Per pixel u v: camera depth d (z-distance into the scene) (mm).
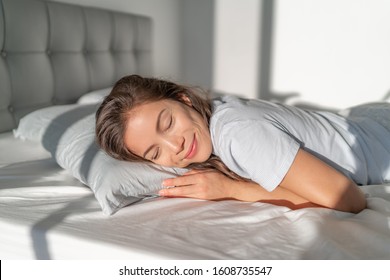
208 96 939
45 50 1427
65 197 862
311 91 2408
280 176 732
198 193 840
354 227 640
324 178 728
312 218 679
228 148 781
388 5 2109
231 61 2609
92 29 1676
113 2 1986
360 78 2266
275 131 756
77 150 961
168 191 848
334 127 934
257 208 773
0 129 1280
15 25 1275
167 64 2586
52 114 1197
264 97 2557
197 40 2691
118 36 1899
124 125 817
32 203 823
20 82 1301
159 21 2445
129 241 646
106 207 753
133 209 784
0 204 814
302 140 833
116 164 842
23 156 1154
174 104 834
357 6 2184
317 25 2305
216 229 683
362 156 924
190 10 2668
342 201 730
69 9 1538
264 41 2473
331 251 571
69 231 688
